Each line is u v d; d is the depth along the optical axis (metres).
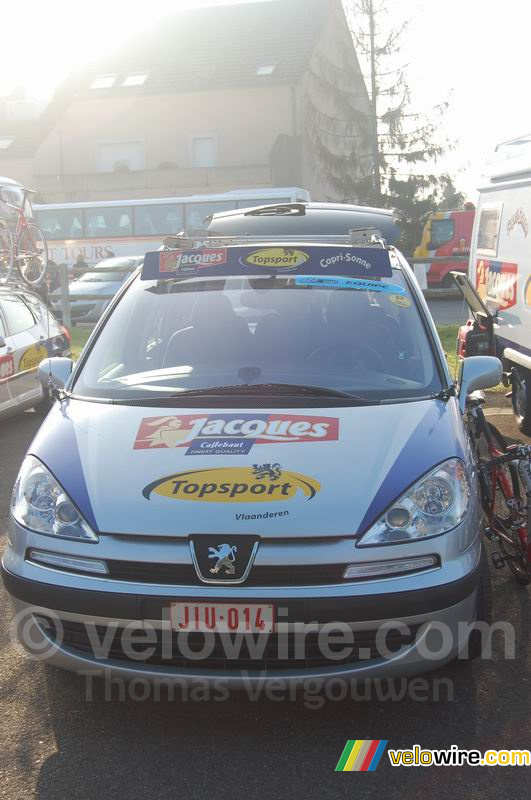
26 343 9.62
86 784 3.09
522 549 4.61
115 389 4.20
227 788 3.06
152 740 3.36
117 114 39.94
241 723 3.46
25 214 12.97
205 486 3.35
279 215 7.14
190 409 3.90
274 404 3.91
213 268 4.84
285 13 41.47
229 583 3.14
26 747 3.32
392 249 5.26
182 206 29.45
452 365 11.95
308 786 3.07
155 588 3.17
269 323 4.51
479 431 5.40
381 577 3.18
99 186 37.50
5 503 6.63
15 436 9.08
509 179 8.87
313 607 3.11
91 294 22.09
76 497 3.41
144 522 3.25
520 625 4.30
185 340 4.49
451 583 3.23
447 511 3.35
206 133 39.06
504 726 3.42
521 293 8.28
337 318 4.51
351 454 3.49
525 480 4.44
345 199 34.72
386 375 4.20
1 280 10.87
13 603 3.44
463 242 29.06
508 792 3.04
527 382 8.35
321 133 36.06
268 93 38.19
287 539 3.17
